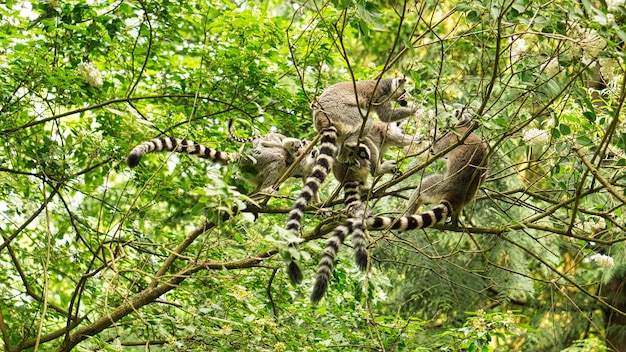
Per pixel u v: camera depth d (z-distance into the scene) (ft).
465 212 39.37
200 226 22.76
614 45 15.34
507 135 18.84
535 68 18.97
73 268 27.09
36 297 23.08
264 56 27.07
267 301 25.55
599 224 21.85
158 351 25.09
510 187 37.68
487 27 19.39
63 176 22.38
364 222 19.34
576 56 17.39
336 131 22.80
